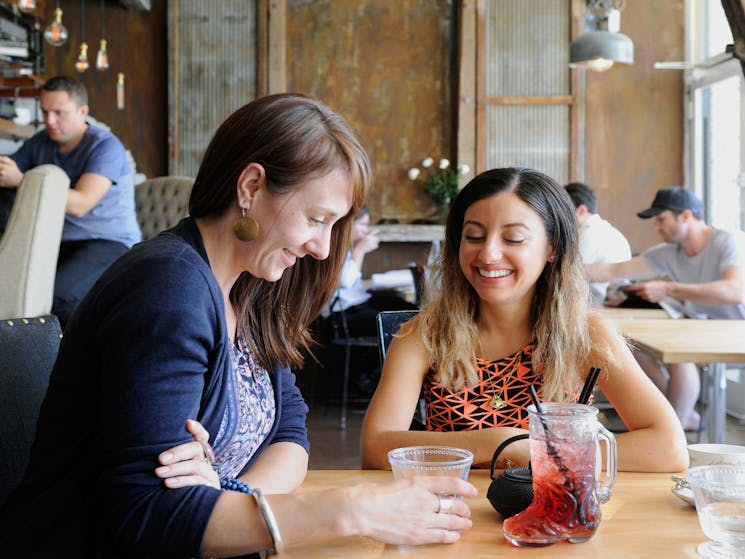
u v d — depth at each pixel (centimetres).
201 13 791
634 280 568
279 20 791
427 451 136
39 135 443
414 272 605
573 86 785
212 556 117
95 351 123
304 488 157
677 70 784
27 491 127
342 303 598
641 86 789
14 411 159
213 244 135
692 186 773
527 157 792
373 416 187
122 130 800
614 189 791
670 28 785
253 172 129
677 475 159
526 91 789
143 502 115
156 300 119
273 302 156
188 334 119
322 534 115
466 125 789
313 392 662
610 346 186
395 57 812
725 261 456
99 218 431
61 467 126
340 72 812
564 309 188
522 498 126
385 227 779
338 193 132
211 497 116
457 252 194
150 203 581
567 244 187
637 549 117
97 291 124
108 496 117
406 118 813
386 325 234
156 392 117
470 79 789
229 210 133
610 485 136
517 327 193
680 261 477
